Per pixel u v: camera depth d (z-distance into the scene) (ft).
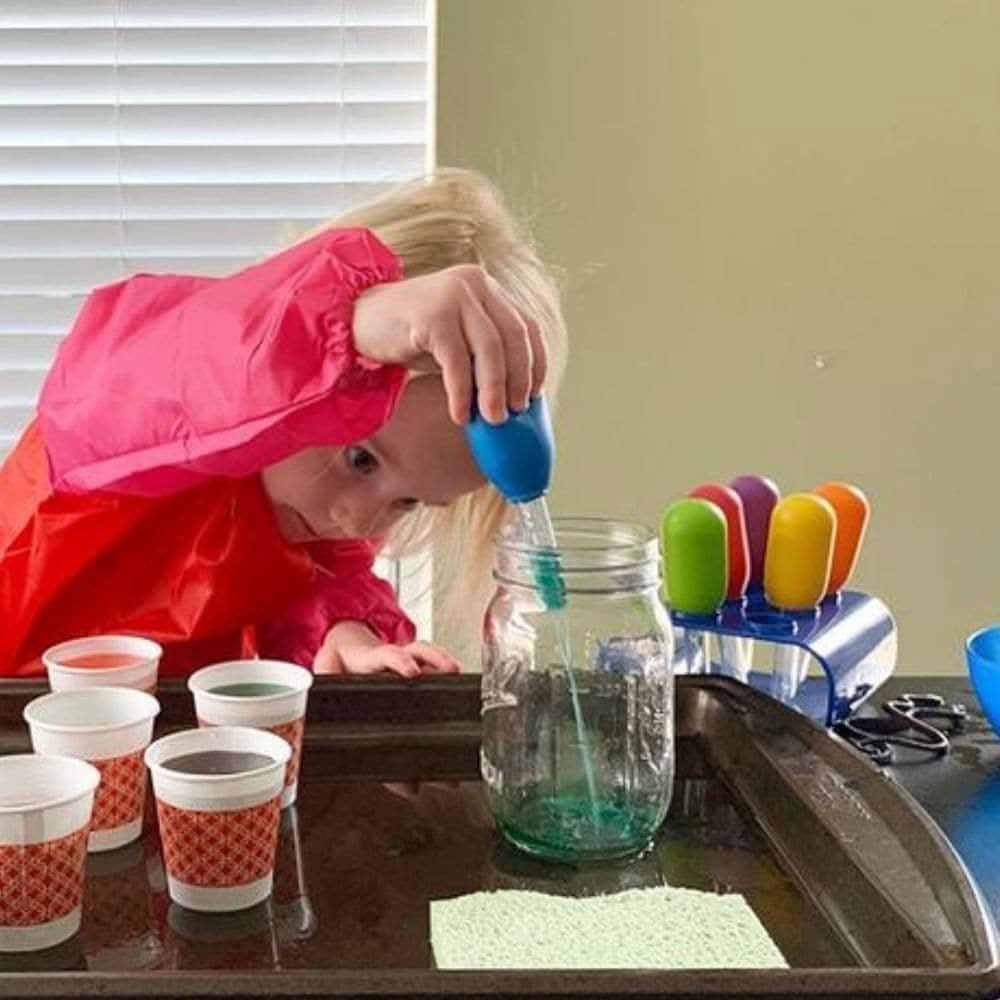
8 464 3.56
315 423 2.60
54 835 2.10
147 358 2.83
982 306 4.56
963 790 2.75
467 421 2.39
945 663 4.78
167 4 4.61
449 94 4.35
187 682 3.00
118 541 3.39
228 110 4.68
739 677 3.17
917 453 4.65
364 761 2.84
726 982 1.81
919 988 1.81
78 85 4.67
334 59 4.65
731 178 4.44
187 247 4.80
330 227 3.46
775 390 4.58
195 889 2.23
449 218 3.43
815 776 2.55
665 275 4.49
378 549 3.86
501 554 2.56
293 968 2.06
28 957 2.11
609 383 4.54
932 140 4.45
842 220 4.49
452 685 2.99
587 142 4.40
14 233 4.77
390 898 2.31
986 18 4.38
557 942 2.14
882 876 2.17
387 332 2.45
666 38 4.34
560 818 2.46
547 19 4.31
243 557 3.43
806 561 3.01
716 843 2.52
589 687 2.52
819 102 4.41
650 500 4.62
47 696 2.62
